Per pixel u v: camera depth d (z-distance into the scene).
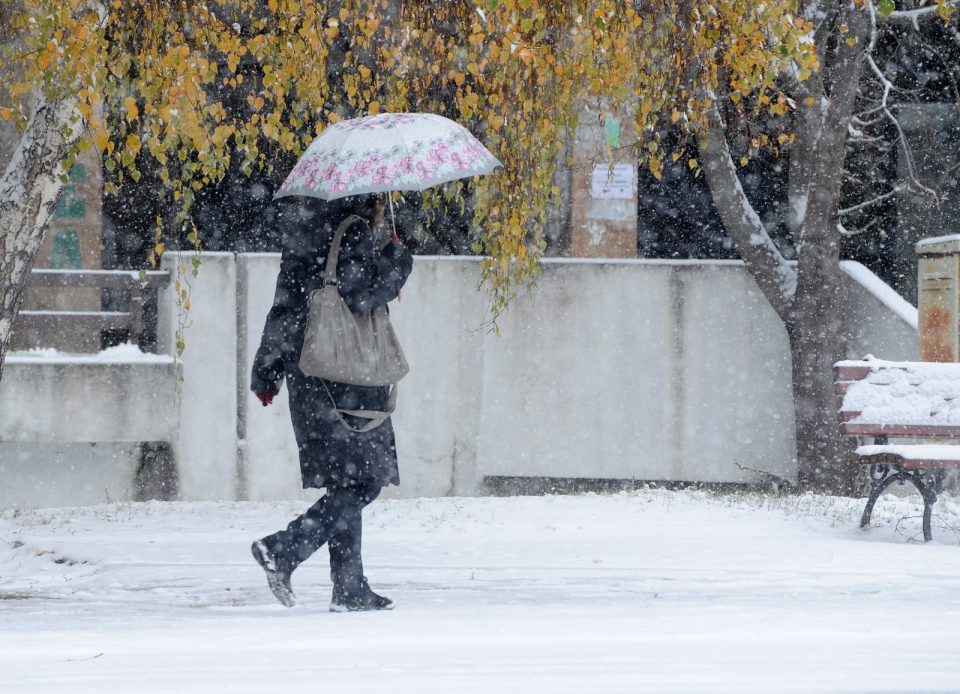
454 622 14.40
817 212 47.97
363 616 15.98
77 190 54.25
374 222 19.55
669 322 50.31
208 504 45.72
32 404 46.19
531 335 50.22
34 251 26.38
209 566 27.83
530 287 46.22
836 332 47.94
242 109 55.94
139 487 48.50
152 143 27.75
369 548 30.81
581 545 31.02
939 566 26.03
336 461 18.20
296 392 18.39
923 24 50.94
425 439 49.94
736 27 30.14
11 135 49.78
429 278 49.97
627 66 32.03
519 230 36.41
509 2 29.03
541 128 34.09
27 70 26.17
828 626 13.54
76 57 24.14
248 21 40.00
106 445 48.50
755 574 24.89
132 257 59.06
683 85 34.59
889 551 29.08
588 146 51.91
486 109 35.09
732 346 50.28
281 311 18.52
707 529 34.16
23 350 47.84
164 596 22.59
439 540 32.38
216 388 48.59
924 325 43.91
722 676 9.09
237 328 49.16
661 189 64.69
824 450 47.72
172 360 47.66
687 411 50.22
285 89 32.81
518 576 25.20
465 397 50.09
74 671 9.58
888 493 47.41
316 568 26.64
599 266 50.19
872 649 11.10
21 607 20.20
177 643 11.80
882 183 61.34
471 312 50.09
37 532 35.62
